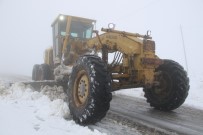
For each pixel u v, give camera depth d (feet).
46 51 34.78
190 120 17.25
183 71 19.02
